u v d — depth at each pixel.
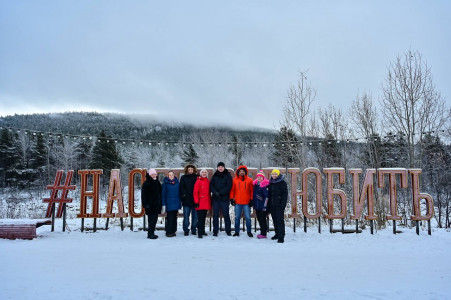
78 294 4.63
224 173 9.80
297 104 17.61
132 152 44.59
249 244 8.54
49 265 6.21
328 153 18.30
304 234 10.16
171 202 9.64
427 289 4.98
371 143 17.73
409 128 14.67
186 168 9.97
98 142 37.25
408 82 14.84
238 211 9.80
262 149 38.06
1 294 4.59
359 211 10.43
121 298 4.50
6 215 17.77
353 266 6.37
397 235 9.99
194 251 7.58
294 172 10.63
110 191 10.60
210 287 4.99
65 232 10.25
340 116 18.97
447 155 17.27
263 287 5.01
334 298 4.56
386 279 5.50
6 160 36.91
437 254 7.62
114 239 9.14
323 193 16.98
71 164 38.88
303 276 5.62
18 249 7.71
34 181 37.28
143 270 5.91
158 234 10.02
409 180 15.05
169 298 4.51
